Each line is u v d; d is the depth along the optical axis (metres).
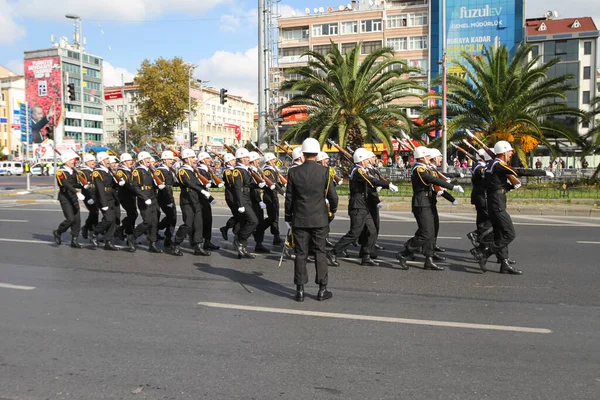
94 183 9.68
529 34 58.78
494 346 4.71
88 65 82.75
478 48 55.16
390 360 4.39
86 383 3.98
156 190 10.02
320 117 23.00
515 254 9.12
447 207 16.72
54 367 4.28
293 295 6.51
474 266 8.20
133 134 52.12
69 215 10.11
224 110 91.19
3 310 5.85
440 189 8.09
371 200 8.52
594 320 5.46
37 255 9.27
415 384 3.92
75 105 79.38
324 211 6.25
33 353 4.58
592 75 57.25
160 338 4.94
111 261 8.74
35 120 76.06
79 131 80.25
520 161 22.25
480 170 9.12
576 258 8.74
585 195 17.69
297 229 6.23
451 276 7.54
